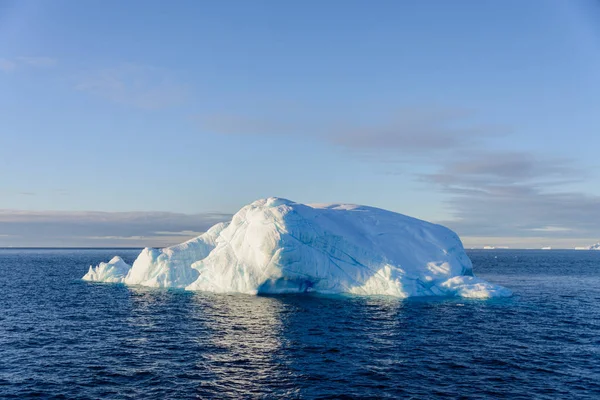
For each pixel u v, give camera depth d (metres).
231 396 19.95
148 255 61.50
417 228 56.75
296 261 47.62
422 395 19.98
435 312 38.94
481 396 19.88
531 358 25.41
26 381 21.92
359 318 36.19
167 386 21.17
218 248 55.22
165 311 40.19
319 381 21.73
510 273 93.38
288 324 34.00
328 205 64.94
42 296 51.66
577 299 49.41
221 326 33.59
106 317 37.81
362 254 50.19
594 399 19.62
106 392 20.47
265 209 51.50
